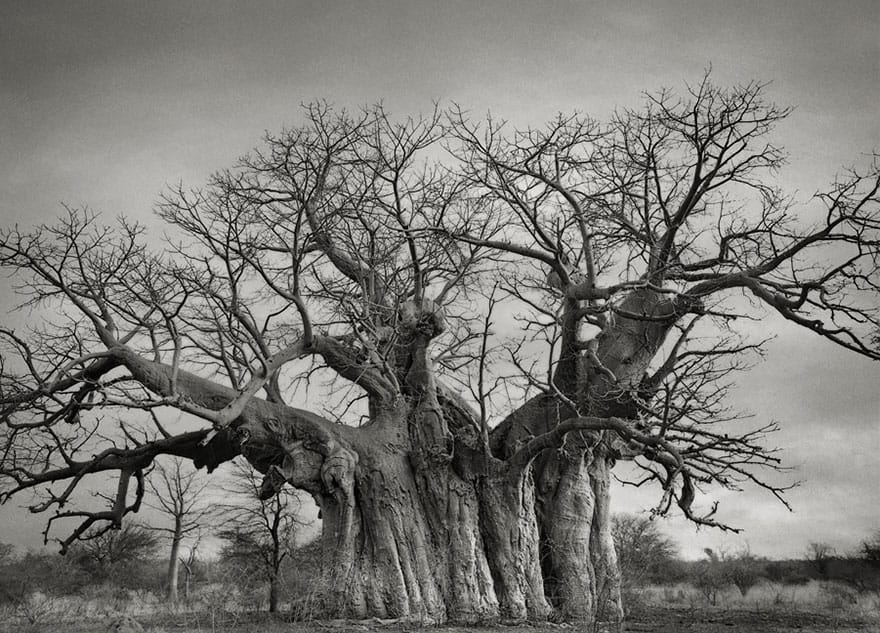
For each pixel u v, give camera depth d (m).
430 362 20.83
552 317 19.28
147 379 18.38
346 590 18.55
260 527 23.86
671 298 19.03
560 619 19.17
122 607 24.69
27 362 17.17
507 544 19.47
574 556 19.98
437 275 21.84
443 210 20.36
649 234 19.72
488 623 18.56
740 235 19.02
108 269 18.61
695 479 18.91
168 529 29.55
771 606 25.08
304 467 19.23
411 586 18.78
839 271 17.16
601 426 17.89
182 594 29.34
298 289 18.33
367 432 20.08
